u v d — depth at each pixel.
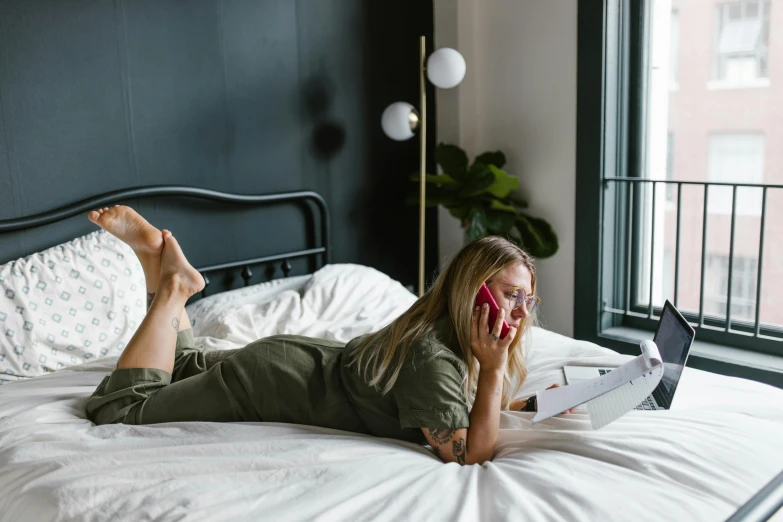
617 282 3.14
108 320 2.23
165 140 2.58
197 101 2.64
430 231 3.48
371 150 3.19
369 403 1.53
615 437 1.48
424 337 1.48
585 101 2.94
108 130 2.45
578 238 3.06
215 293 2.79
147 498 1.27
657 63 2.92
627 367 1.49
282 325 2.34
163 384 1.71
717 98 2.78
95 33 2.38
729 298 2.80
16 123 2.25
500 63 3.24
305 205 3.01
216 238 2.76
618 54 2.93
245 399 1.61
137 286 2.32
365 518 1.22
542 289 3.27
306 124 2.96
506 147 3.30
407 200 3.18
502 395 1.68
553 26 3.01
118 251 2.32
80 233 2.42
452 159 3.22
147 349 1.71
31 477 1.37
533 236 3.10
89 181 2.42
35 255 2.21
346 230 3.17
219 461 1.38
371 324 2.33
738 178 2.79
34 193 2.31
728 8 2.70
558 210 3.14
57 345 2.12
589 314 3.09
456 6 3.26
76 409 1.71
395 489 1.31
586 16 2.88
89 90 2.39
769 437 1.51
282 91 2.87
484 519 1.23
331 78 3.01
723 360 2.70
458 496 1.29
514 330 1.45
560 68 3.02
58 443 1.47
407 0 3.22
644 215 3.07
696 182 2.76
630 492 1.29
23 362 2.06
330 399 1.58
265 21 2.78
